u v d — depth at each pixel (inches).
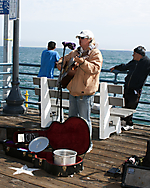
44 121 197.8
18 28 237.3
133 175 112.7
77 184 114.0
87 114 153.9
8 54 258.8
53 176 120.6
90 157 146.3
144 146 168.6
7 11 236.2
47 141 139.1
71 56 153.3
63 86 149.0
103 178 120.7
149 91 944.3
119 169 128.3
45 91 195.8
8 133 151.8
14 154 139.9
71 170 121.8
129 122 207.9
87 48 145.5
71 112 161.2
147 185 108.0
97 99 180.1
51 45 235.1
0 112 246.5
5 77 261.3
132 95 199.3
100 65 142.3
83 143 138.2
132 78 196.4
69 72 144.8
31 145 138.3
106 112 177.2
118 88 171.0
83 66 136.4
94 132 196.1
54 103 202.7
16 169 126.2
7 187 109.0
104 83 172.7
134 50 193.6
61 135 143.6
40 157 135.7
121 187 111.8
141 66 192.2
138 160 124.2
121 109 193.2
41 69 240.7
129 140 180.1
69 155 123.0
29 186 110.7
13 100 240.7
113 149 160.6
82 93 147.6
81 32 144.3
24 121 220.2
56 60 237.1
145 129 210.4
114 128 189.5
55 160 123.0
